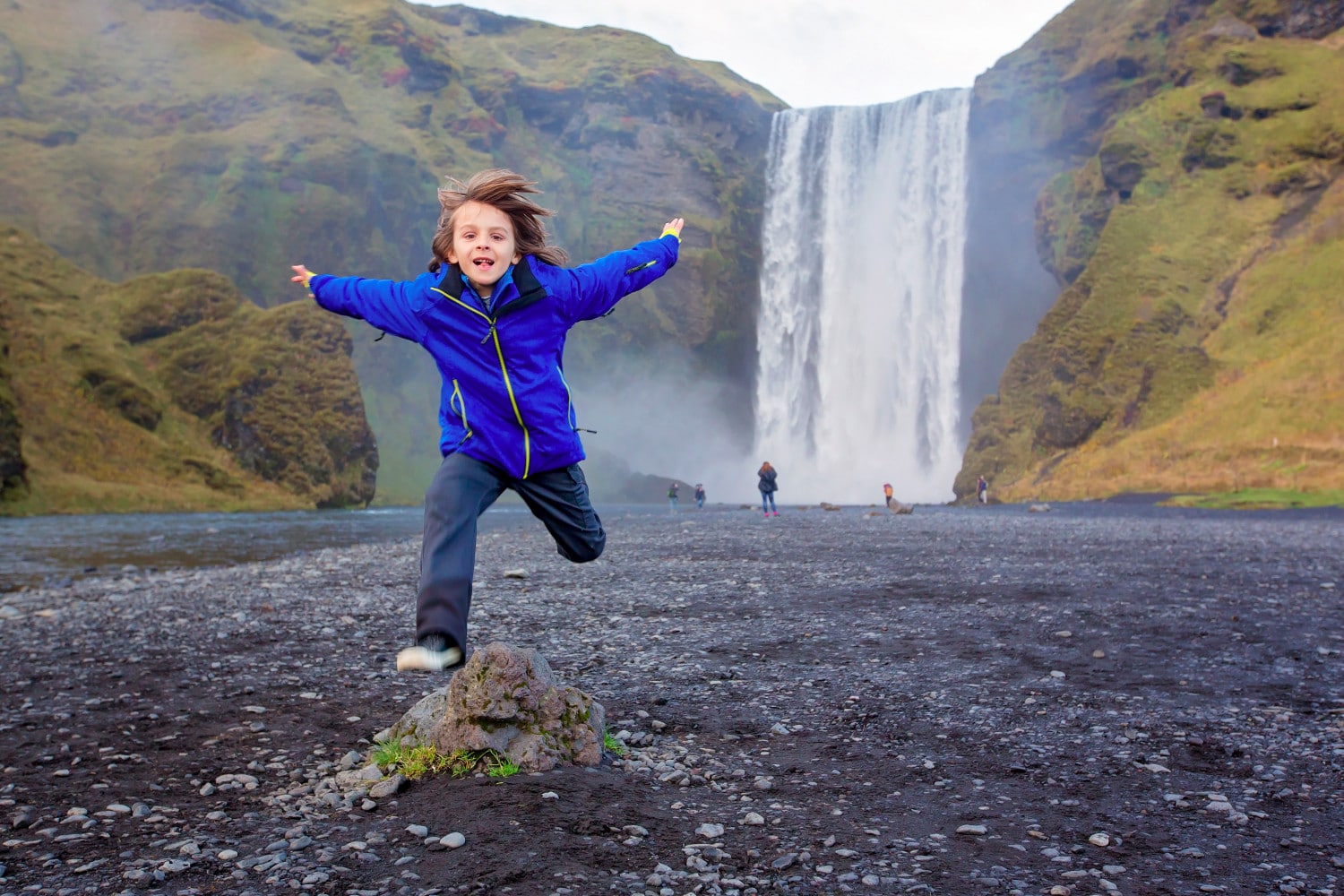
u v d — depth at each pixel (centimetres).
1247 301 6700
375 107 12619
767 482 4159
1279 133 7556
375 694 764
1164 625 1048
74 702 754
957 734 632
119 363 8131
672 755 580
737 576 1590
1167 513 3991
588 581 1543
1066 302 7538
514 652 546
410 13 14862
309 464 8475
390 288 404
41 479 6556
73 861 423
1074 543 2312
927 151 9969
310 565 1980
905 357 9906
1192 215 7494
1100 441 6569
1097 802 502
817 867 411
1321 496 4191
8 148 10869
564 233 12006
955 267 9631
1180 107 8106
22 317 7731
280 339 8781
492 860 400
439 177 12031
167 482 7500
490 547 2411
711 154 12681
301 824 461
